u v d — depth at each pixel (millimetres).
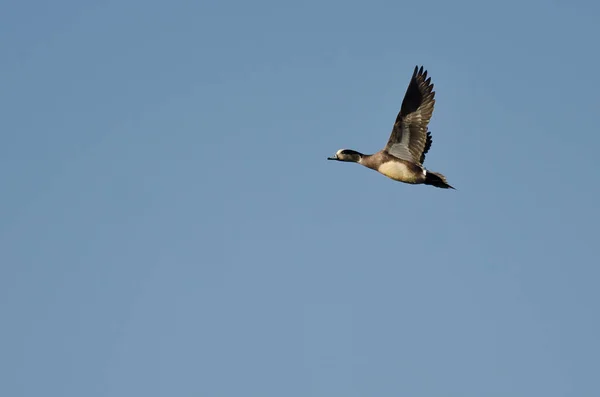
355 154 32938
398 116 31984
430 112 31734
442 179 31891
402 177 32062
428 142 32844
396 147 32188
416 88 31906
